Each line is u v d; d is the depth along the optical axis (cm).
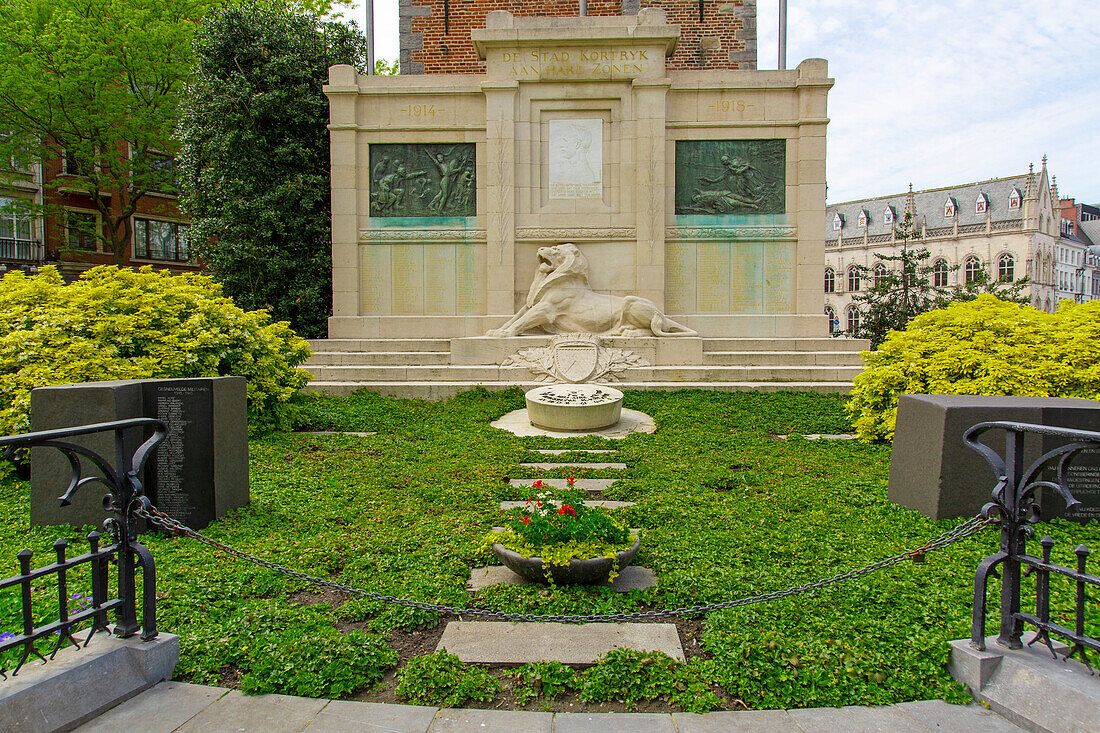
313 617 390
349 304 1548
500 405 1130
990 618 377
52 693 298
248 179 1661
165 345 827
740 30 1803
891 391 863
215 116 1659
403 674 335
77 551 489
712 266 1522
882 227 7862
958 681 331
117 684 320
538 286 1428
